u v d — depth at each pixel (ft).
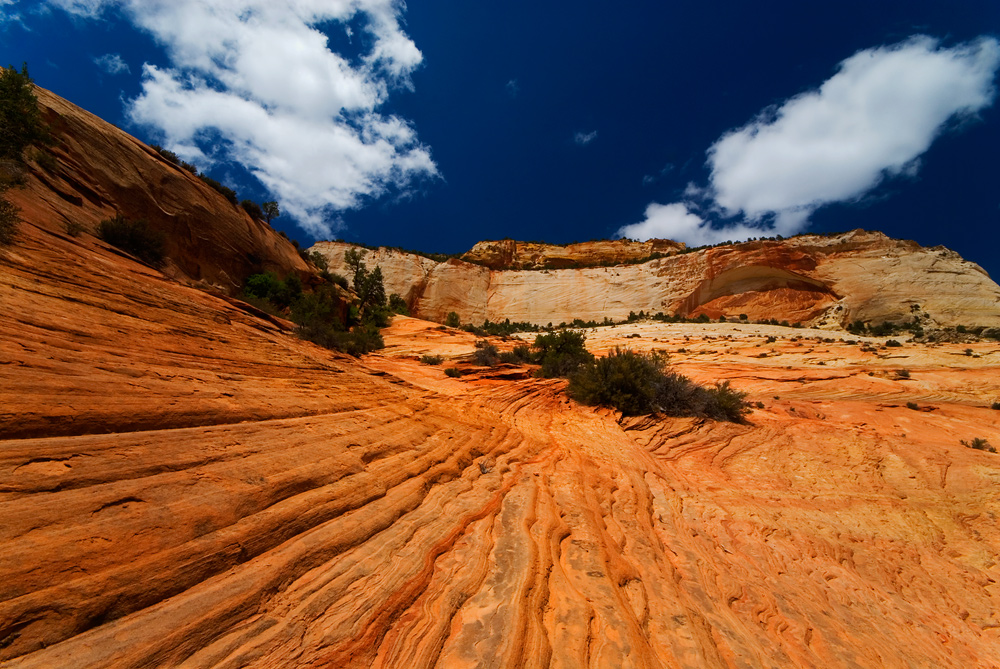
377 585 10.30
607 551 15.70
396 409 23.91
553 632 10.60
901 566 23.71
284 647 7.94
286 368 21.67
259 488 11.27
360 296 164.55
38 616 6.29
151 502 9.02
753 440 43.55
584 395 50.83
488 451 24.85
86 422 9.83
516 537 14.82
